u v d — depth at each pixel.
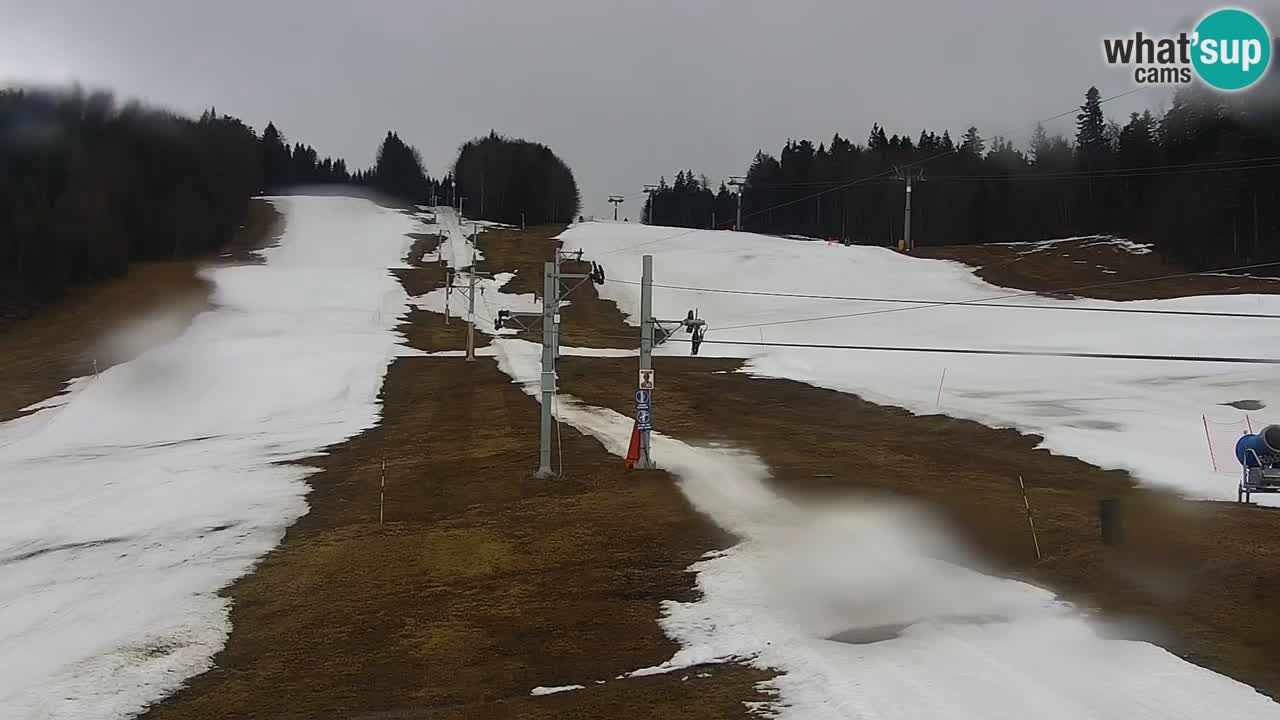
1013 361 45.50
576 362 50.25
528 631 12.74
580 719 9.45
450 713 9.91
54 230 71.94
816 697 9.40
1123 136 99.75
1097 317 57.56
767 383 42.44
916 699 9.03
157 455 29.50
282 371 43.88
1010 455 25.66
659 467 24.39
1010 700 8.90
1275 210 77.31
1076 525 16.75
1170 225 84.69
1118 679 9.41
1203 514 16.98
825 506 19.12
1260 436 18.53
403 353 52.25
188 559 17.70
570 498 21.28
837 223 136.50
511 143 165.75
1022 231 116.00
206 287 74.00
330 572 16.44
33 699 11.03
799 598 13.09
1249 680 9.38
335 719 10.05
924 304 67.88
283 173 186.88
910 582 13.58
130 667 12.05
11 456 31.02
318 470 26.19
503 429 31.80
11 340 57.44
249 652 12.58
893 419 32.69
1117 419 29.95
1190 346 44.31
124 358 50.09
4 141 79.69
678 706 9.64
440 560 16.81
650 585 14.58
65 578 16.77
